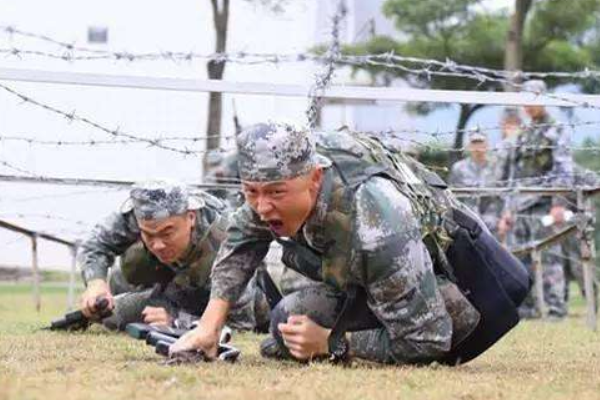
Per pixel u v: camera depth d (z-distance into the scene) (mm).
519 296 5164
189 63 13227
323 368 4805
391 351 5004
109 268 7207
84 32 15992
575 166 10336
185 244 6480
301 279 6250
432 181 5156
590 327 8492
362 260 4793
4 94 13398
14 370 4539
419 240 4859
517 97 6941
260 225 4965
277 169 4605
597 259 12680
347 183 4812
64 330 7012
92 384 4105
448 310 5094
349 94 6727
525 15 15789
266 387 4156
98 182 7742
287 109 14859
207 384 4195
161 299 6949
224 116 15359
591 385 4496
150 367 4625
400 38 16578
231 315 7055
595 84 15891
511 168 10492
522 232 10695
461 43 16578
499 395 4113
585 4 16281
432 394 4090
